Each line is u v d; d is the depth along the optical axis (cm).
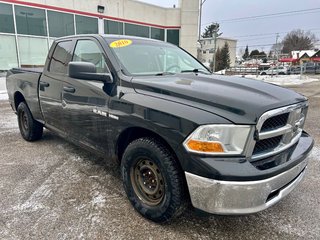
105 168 360
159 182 234
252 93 227
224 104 204
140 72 289
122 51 301
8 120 644
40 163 376
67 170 354
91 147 311
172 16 2102
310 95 1257
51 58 384
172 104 218
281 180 208
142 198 253
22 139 488
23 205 269
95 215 254
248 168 190
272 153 213
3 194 289
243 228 241
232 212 194
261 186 192
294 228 241
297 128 241
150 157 232
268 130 207
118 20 1808
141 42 339
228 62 5412
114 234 228
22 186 308
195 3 2056
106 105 270
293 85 1916
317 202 285
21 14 1348
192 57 394
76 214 255
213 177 189
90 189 303
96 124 289
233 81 266
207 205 198
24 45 1384
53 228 234
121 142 272
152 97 234
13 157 398
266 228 241
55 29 1495
